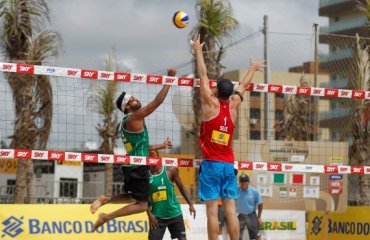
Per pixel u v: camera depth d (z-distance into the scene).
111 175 20.73
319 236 15.39
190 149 17.30
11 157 9.52
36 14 16.97
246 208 14.02
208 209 8.58
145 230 12.95
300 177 14.95
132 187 9.42
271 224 14.89
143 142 9.46
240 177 14.03
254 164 10.23
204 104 8.72
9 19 16.91
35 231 12.27
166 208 11.07
